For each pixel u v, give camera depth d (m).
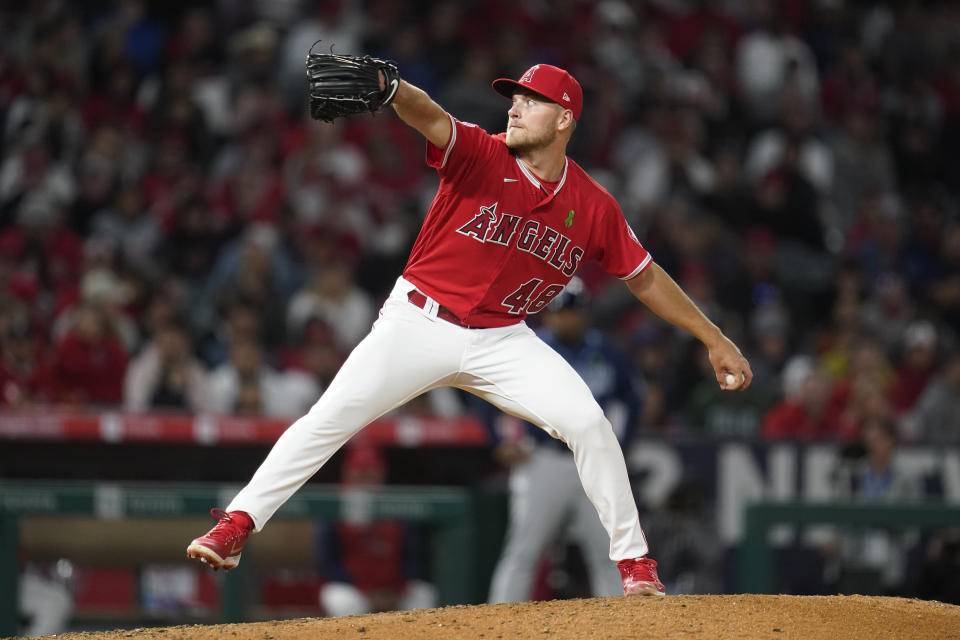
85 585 25.42
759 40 50.06
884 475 29.33
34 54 44.03
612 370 26.34
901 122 52.91
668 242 41.00
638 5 51.78
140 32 46.38
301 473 14.79
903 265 46.69
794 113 49.16
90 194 39.62
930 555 27.75
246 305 35.47
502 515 27.17
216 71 45.62
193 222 39.16
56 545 25.14
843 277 42.66
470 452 28.67
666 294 16.12
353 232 40.09
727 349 16.33
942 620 14.98
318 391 31.89
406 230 40.34
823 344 39.19
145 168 41.44
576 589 27.94
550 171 15.02
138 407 29.97
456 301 14.98
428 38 47.53
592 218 15.46
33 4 45.44
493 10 48.91
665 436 28.28
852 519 27.22
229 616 25.36
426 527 27.47
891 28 55.94
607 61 48.84
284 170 41.34
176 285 37.12
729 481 28.56
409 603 26.95
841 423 32.88
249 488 14.73
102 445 26.33
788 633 14.02
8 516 23.98
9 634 23.84
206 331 35.91
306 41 44.62
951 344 42.09
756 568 27.06
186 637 14.64
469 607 15.66
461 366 15.12
